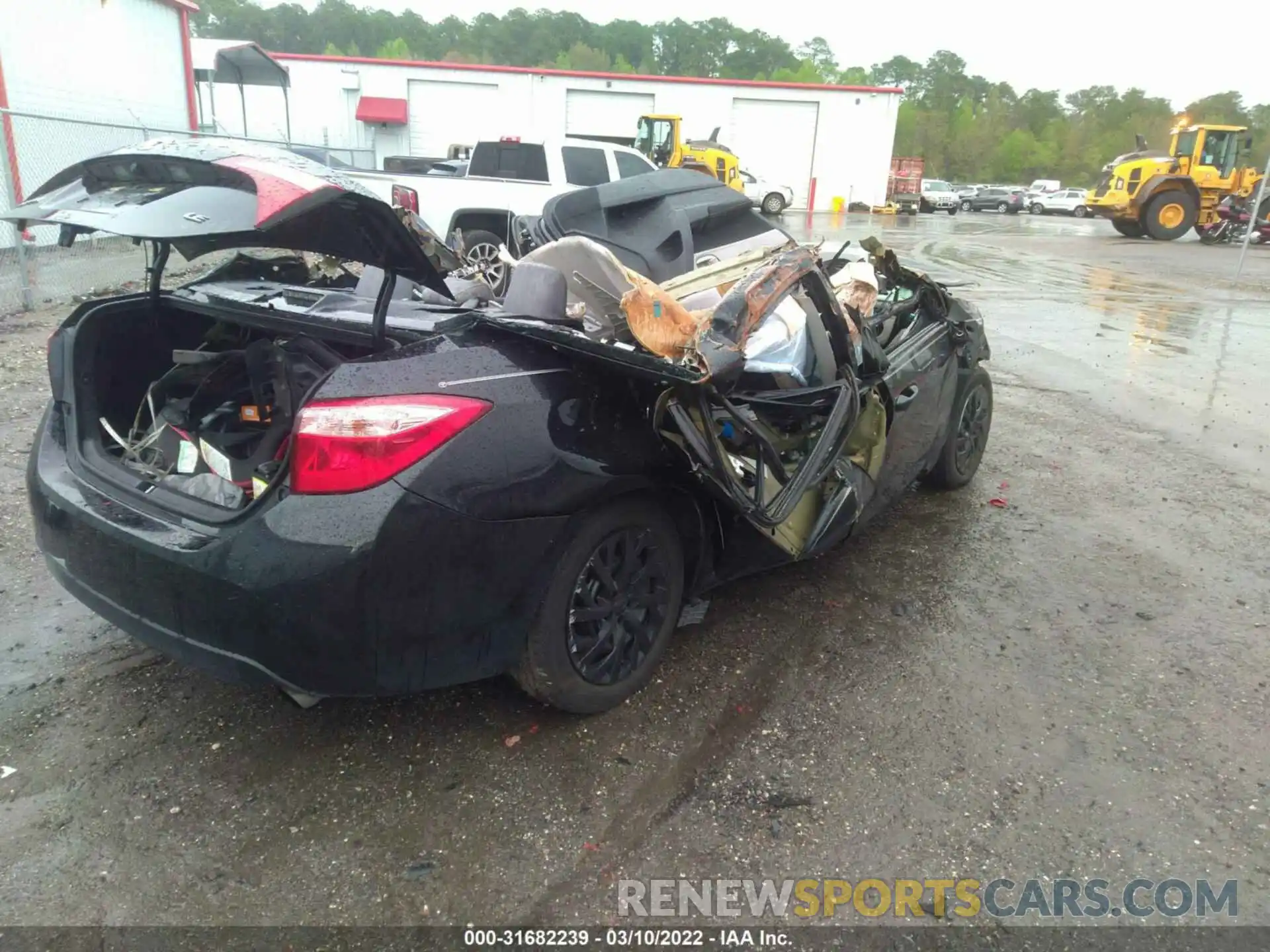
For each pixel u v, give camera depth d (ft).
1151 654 11.32
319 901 7.16
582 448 8.41
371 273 10.75
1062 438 20.83
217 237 8.33
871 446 12.39
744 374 11.25
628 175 38.91
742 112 129.18
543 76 122.21
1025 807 8.52
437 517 7.50
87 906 7.03
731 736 9.37
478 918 7.08
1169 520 15.85
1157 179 83.76
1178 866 7.85
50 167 36.76
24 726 9.11
